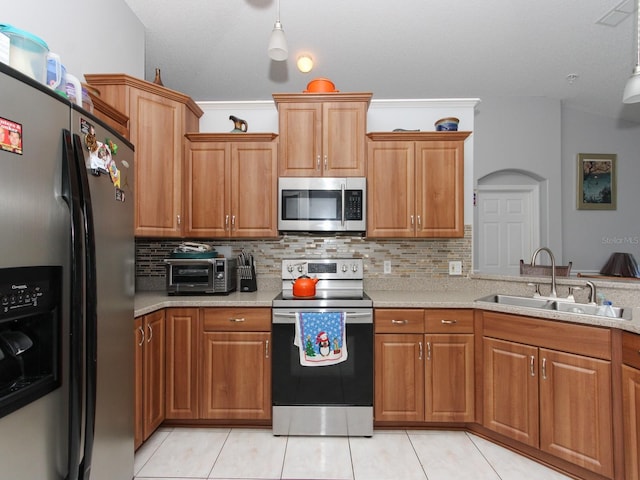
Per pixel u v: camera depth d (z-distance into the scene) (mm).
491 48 2922
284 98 2539
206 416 2225
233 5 2320
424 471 1841
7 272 791
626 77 3588
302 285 2381
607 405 1625
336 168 2541
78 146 1008
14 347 866
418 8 2400
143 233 2242
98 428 1185
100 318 1182
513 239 4496
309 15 2426
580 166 4555
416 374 2199
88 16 1951
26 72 1014
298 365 2186
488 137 4168
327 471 1837
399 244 2836
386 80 3318
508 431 1992
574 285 2156
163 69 2996
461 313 2199
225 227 2559
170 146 2379
